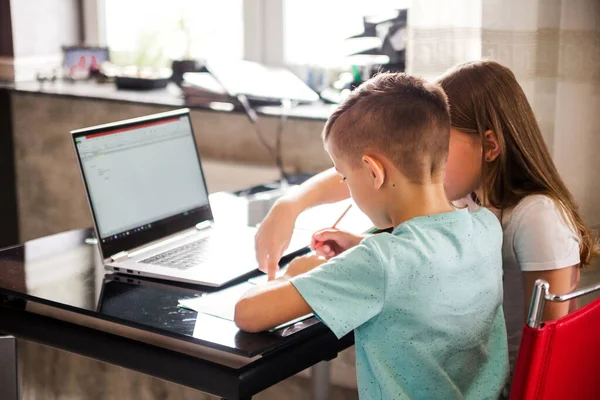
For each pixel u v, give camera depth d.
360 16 2.66
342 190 1.69
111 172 1.64
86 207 3.09
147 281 1.54
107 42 3.24
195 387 1.31
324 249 1.51
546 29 2.02
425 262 1.16
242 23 2.92
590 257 1.50
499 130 1.41
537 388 1.05
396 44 2.46
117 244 1.62
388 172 1.22
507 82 1.43
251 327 1.25
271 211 1.59
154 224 1.72
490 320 1.26
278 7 2.84
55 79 3.17
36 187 3.18
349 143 1.23
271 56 2.89
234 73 2.62
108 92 2.96
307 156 2.58
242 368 1.27
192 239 1.76
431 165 1.22
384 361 1.19
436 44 2.11
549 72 2.04
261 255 1.52
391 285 1.15
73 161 3.07
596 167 2.07
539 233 1.38
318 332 1.38
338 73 2.69
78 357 2.57
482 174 1.44
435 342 1.19
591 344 1.12
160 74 3.04
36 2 3.12
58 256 1.69
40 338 1.48
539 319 1.03
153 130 1.77
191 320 1.34
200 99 2.72
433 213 1.23
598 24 2.00
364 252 1.17
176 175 1.80
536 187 1.44
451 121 1.42
